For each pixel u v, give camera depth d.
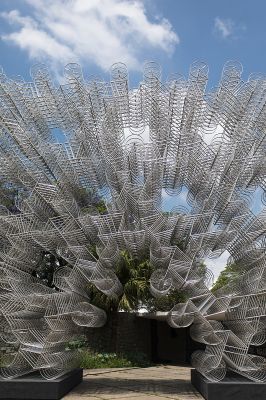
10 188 12.10
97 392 10.20
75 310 9.55
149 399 9.16
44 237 10.27
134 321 20.91
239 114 10.54
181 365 21.08
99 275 9.65
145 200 10.00
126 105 10.77
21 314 9.79
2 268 10.23
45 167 10.85
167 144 10.73
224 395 8.60
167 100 10.71
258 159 10.38
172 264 9.42
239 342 9.17
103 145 10.49
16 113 10.99
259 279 9.38
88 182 10.95
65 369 10.10
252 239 10.15
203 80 10.70
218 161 10.48
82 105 10.87
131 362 18.12
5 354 13.27
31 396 8.97
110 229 10.07
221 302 9.52
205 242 9.98
